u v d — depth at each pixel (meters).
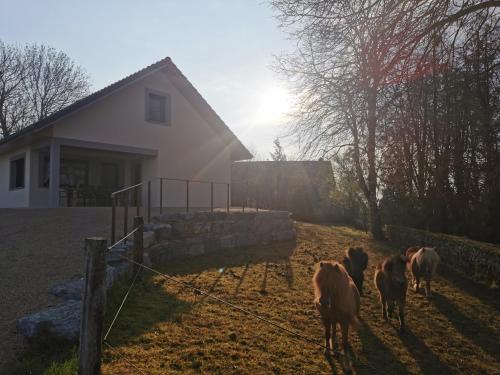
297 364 5.61
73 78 40.16
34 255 8.27
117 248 8.24
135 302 6.91
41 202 18.20
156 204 19.12
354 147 16.61
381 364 6.15
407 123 8.95
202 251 12.27
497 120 9.42
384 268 7.76
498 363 6.64
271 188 29.91
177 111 20.16
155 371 4.73
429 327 7.98
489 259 11.31
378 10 7.33
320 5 7.58
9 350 4.55
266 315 7.38
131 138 18.25
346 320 5.82
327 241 17.11
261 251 13.65
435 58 7.96
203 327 6.32
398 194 19.88
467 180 13.51
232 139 22.56
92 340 3.89
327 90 11.27
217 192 21.73
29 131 15.98
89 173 19.95
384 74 7.68
